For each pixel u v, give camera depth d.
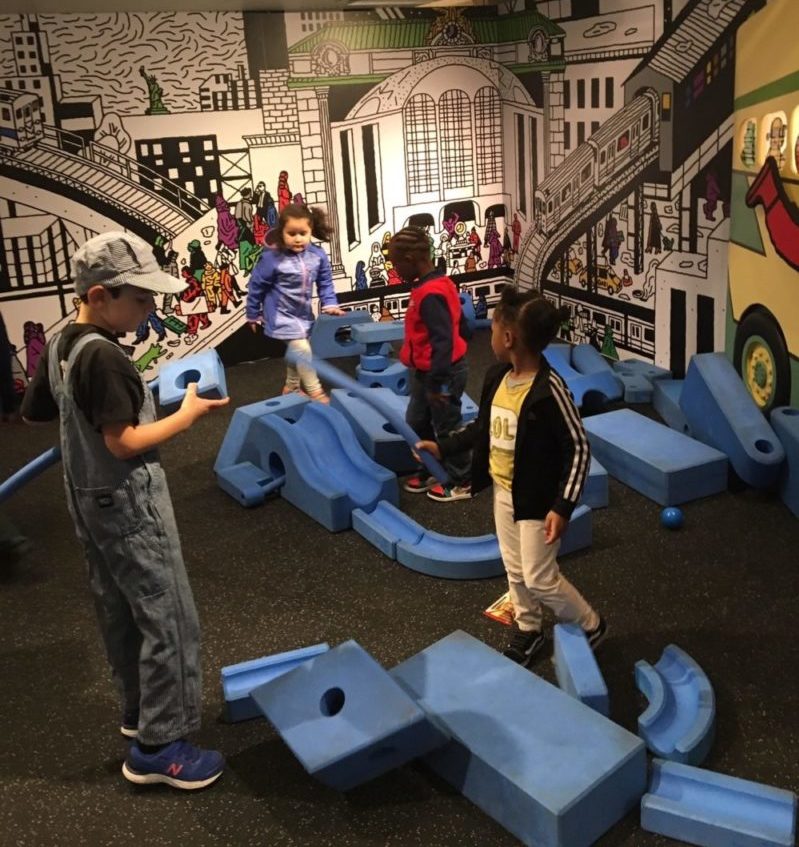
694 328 4.93
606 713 2.32
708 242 4.70
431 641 2.84
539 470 2.45
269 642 2.88
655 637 2.79
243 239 5.88
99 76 5.27
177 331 5.85
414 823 2.11
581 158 5.62
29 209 5.30
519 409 2.46
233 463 4.20
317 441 4.00
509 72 6.19
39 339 5.49
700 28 4.48
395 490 3.70
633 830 2.05
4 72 5.07
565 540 3.32
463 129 6.30
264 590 3.21
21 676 2.80
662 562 3.25
